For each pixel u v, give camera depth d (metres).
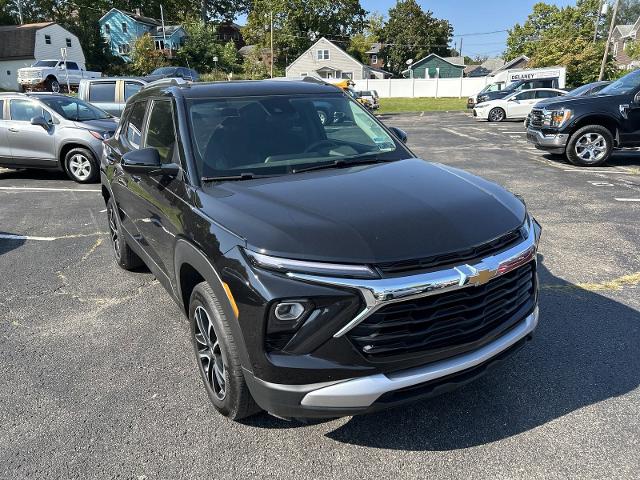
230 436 2.84
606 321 3.98
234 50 49.53
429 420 2.92
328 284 2.27
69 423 2.98
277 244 2.38
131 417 3.02
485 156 12.55
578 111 10.40
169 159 3.48
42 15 56.78
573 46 41.19
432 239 2.45
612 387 3.16
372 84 52.66
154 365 3.58
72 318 4.34
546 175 9.79
